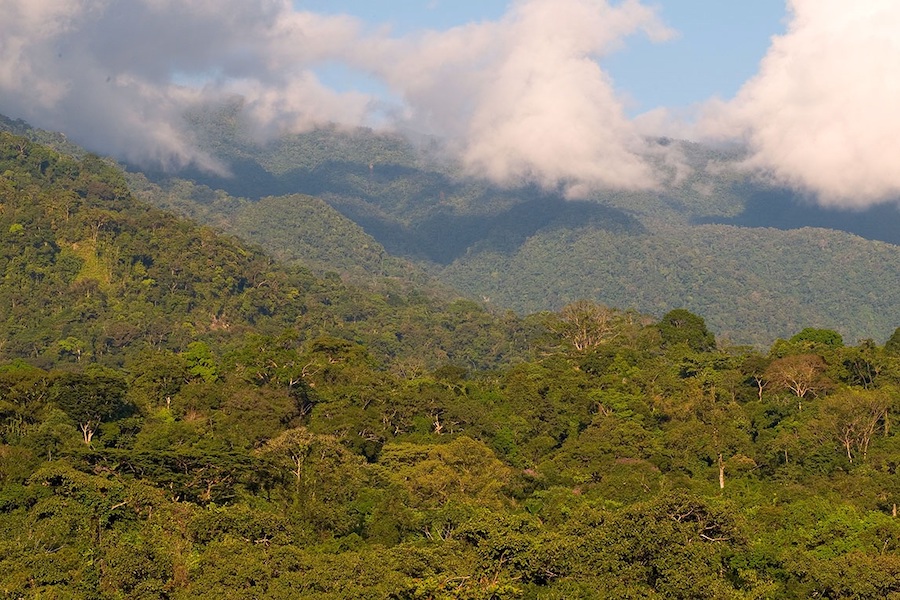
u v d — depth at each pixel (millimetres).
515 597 58406
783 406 104875
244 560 57500
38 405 86938
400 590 57156
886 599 59031
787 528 71625
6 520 63188
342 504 75438
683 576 57688
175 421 95000
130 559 57125
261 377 106938
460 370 126375
